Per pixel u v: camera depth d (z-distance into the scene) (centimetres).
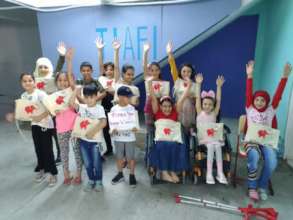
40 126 229
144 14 304
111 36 323
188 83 240
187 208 205
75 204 212
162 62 319
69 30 337
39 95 228
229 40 437
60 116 227
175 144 228
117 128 225
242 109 462
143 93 493
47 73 266
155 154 232
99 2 312
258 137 217
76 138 230
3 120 464
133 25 312
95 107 220
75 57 345
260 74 402
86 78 271
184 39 300
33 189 236
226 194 225
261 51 402
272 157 213
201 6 284
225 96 467
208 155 226
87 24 328
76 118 220
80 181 246
